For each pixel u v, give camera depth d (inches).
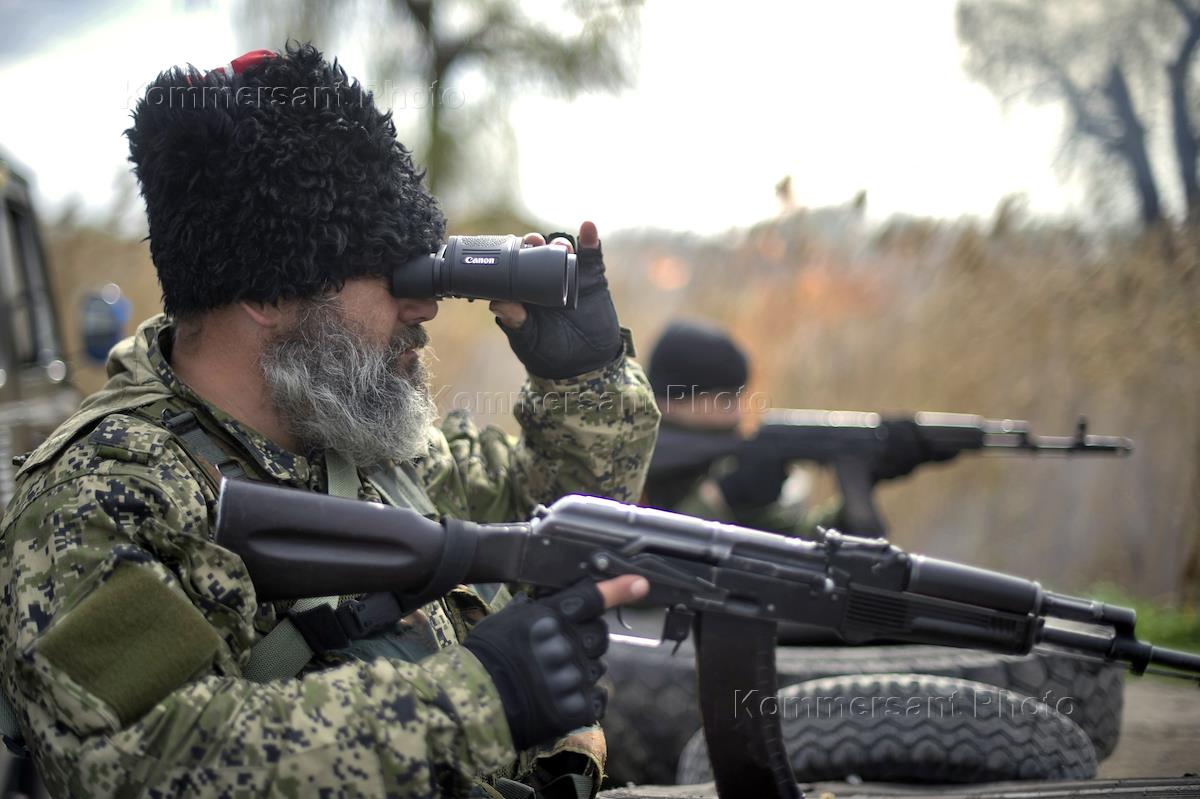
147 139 58.2
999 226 265.3
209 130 56.5
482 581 54.2
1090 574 225.8
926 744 77.2
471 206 368.5
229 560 51.1
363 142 58.6
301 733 47.6
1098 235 252.2
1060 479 235.6
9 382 121.2
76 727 47.6
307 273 57.2
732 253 338.3
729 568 55.6
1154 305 225.1
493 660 50.8
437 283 60.6
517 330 65.7
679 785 92.7
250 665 54.2
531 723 50.3
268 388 59.7
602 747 68.0
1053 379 240.5
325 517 52.0
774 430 153.7
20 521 52.6
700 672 56.4
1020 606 58.1
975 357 254.4
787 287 307.1
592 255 66.6
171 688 48.1
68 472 52.9
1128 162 260.4
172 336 62.2
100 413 56.1
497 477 73.9
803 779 77.9
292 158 56.5
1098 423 230.5
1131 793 67.8
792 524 155.3
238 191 56.7
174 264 58.4
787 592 56.2
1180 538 212.4
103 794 47.0
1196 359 215.8
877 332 280.1
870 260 294.2
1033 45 283.0
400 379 61.6
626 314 354.9
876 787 76.0
